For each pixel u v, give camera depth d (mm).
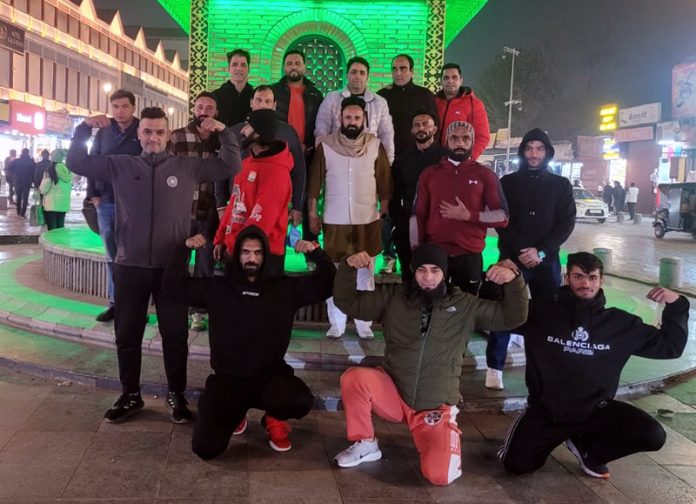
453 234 4430
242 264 3730
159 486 3297
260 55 8930
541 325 3701
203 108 4969
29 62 34219
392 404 3705
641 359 5953
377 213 5223
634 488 3529
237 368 3691
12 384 4738
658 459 3939
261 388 3705
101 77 43250
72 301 6652
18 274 8273
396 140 5973
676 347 3580
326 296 3893
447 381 3688
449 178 4445
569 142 40031
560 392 3604
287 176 4402
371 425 3705
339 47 9062
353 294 3773
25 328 5977
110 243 5762
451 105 6055
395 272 6414
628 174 33375
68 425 4027
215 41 8906
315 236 5234
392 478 3543
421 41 8992
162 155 4094
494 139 45281
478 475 3637
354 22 8953
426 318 3705
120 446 3758
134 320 4145
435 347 3682
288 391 3686
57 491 3186
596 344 3607
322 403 4531
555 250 4738
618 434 3518
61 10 36969
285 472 3547
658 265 13031
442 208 4344
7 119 29484
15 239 12656
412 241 4625
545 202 4680
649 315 7078
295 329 5852
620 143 34125
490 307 3697
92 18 40781
